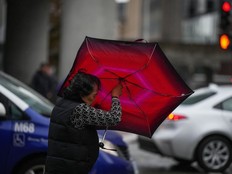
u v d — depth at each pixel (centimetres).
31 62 2564
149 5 12100
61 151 518
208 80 5212
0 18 4416
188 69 8031
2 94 789
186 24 10725
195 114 1191
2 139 770
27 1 2545
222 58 7744
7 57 2588
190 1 10619
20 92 863
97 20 1997
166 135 1194
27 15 2550
